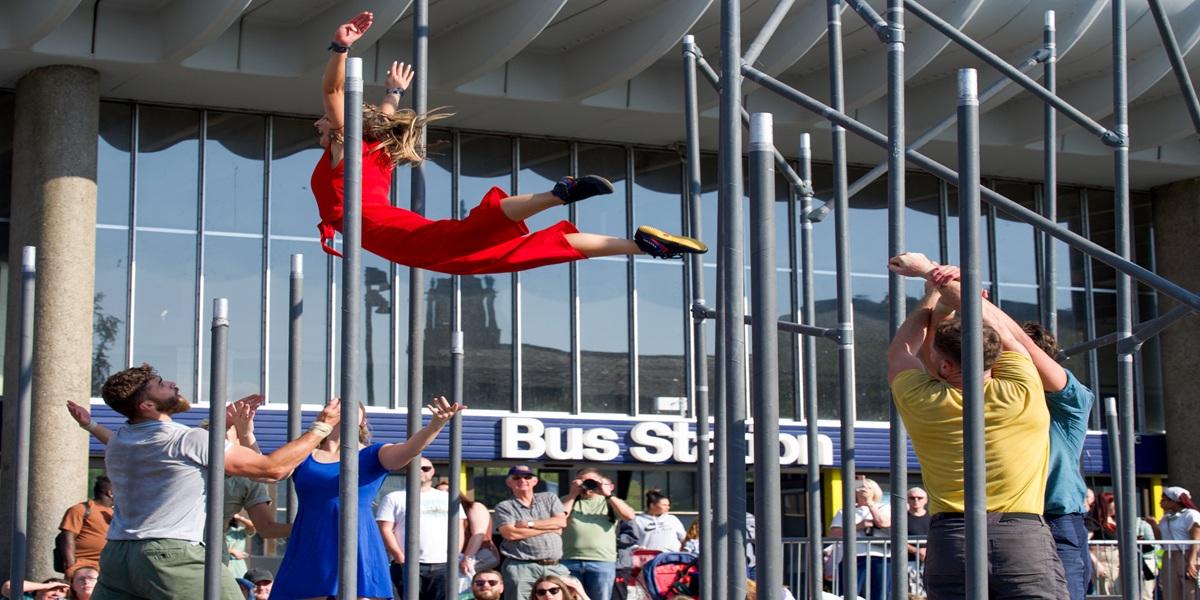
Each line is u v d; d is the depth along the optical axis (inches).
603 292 802.8
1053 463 215.6
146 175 711.7
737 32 188.2
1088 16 682.8
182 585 219.0
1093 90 771.4
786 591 315.3
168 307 707.4
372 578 248.7
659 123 766.5
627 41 681.6
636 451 773.3
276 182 735.1
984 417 170.7
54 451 623.5
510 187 786.2
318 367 732.0
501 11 657.6
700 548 271.3
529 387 780.0
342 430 191.2
